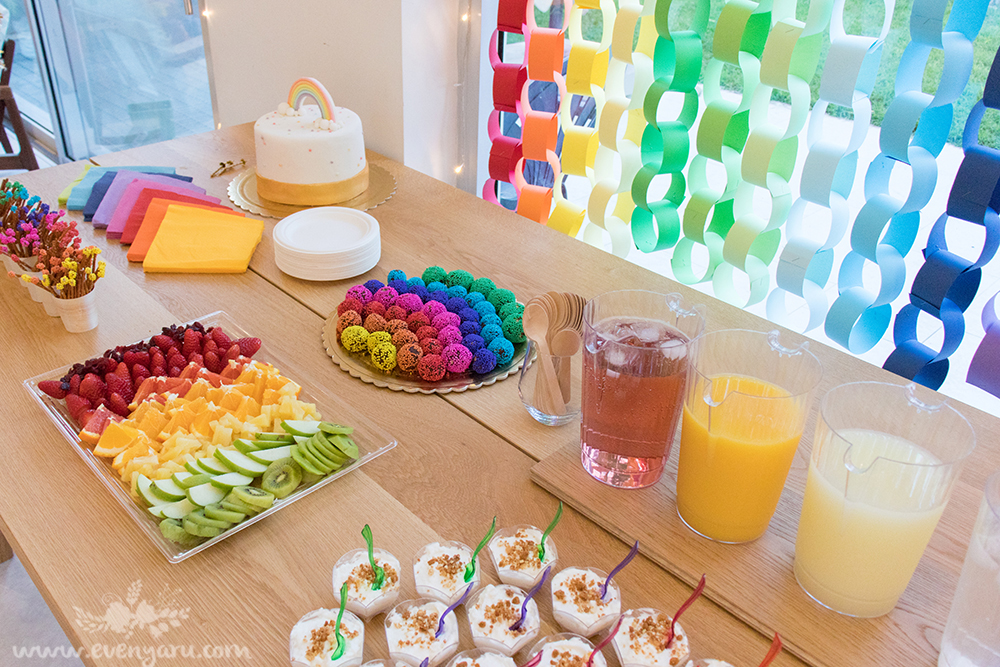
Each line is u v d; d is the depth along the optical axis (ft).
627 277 4.09
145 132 9.78
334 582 2.27
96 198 4.73
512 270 4.15
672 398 2.49
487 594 2.24
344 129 4.77
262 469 2.69
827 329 4.31
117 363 3.15
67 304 3.46
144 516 2.55
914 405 2.22
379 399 3.21
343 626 2.14
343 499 2.68
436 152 6.14
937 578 2.37
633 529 2.52
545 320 2.87
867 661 2.12
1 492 2.67
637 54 4.69
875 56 3.66
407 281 3.79
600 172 5.39
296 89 4.84
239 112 7.44
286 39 6.36
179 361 3.22
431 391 3.25
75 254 3.45
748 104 4.27
